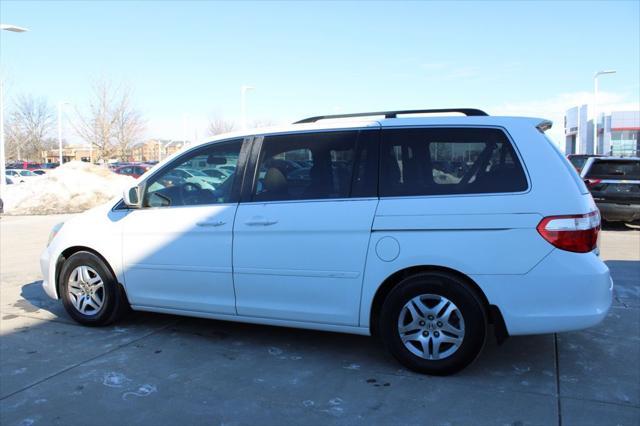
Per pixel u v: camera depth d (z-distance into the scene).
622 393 3.75
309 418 3.44
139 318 5.49
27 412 3.52
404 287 3.99
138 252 4.91
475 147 3.99
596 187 12.33
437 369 3.97
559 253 3.71
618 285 6.77
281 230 4.31
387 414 3.48
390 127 4.21
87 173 20.38
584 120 55.19
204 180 4.86
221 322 5.36
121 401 3.67
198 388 3.87
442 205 3.91
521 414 3.46
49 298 6.36
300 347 4.67
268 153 4.54
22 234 12.55
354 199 4.14
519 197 3.79
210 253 4.59
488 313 3.97
